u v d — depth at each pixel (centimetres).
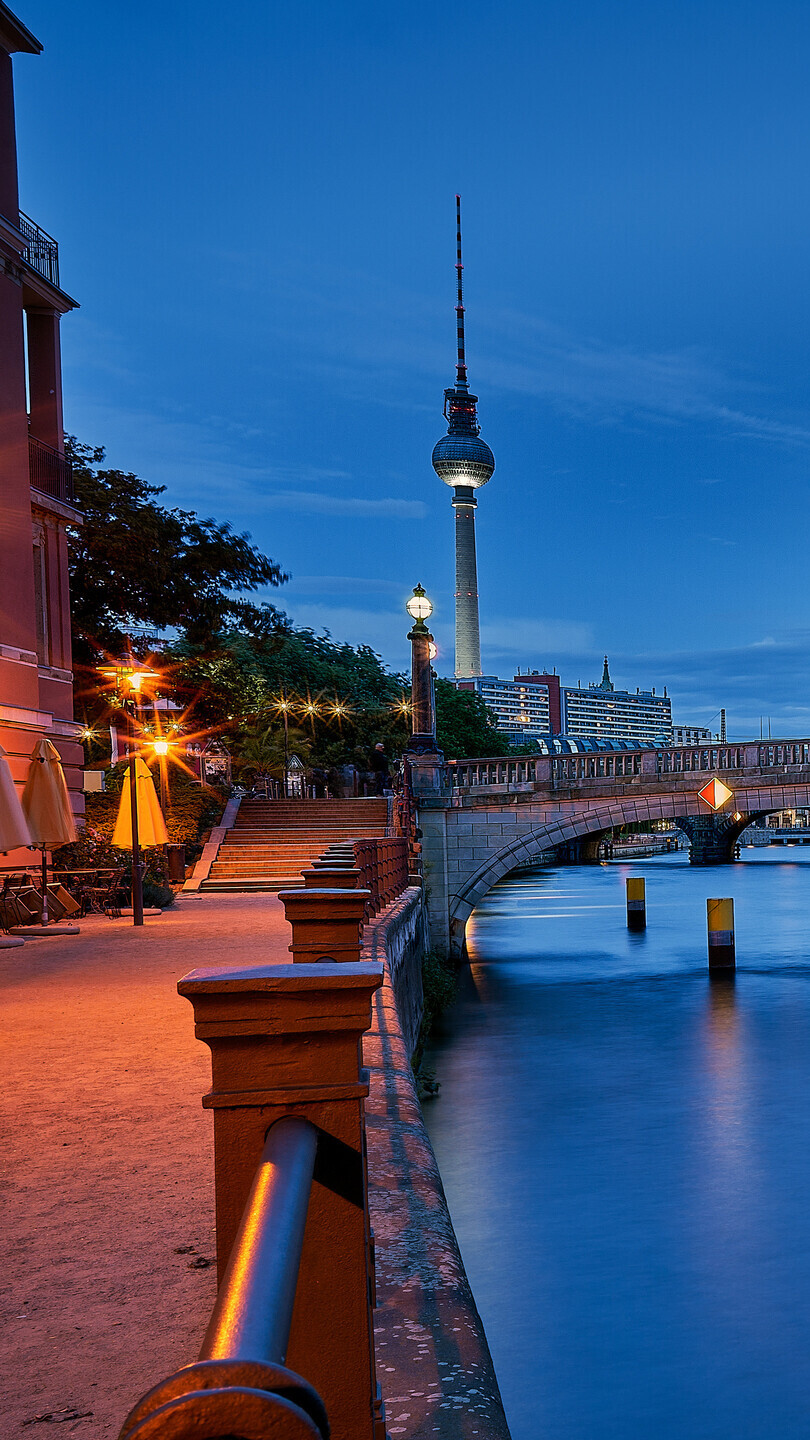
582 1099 1795
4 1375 286
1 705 1969
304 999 171
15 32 2092
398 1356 284
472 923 4772
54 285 2462
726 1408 868
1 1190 449
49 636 2408
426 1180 446
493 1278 1111
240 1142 170
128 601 3475
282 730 5466
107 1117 567
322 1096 170
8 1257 374
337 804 3344
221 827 3042
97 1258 372
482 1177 1412
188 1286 346
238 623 3847
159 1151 504
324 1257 169
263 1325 89
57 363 2541
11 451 2084
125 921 1802
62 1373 288
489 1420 249
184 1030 802
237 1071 172
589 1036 2291
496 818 3556
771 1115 1673
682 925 4375
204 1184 454
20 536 2114
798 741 3497
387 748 6388
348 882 774
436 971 2795
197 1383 75
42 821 1723
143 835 1939
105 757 3812
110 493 3400
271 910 2025
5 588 2052
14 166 2141
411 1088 629
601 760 3631
